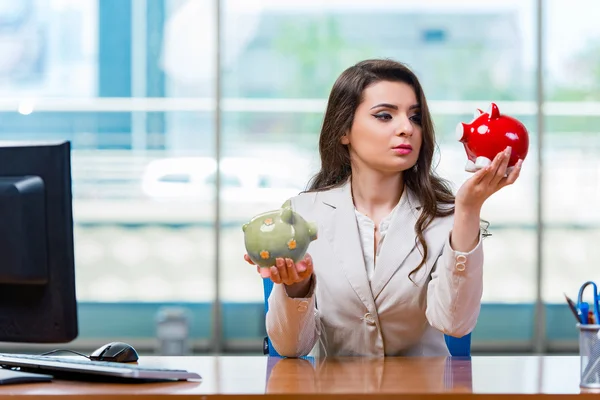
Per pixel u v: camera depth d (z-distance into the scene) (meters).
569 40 5.31
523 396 1.40
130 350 1.92
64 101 5.30
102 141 5.33
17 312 1.65
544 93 5.32
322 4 5.29
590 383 1.47
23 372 1.61
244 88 5.34
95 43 5.29
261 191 5.38
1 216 1.62
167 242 5.42
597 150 5.37
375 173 2.10
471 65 5.27
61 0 5.27
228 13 5.32
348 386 1.48
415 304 2.02
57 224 1.61
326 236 2.08
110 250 5.41
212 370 1.76
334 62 5.30
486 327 5.46
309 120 5.33
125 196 5.37
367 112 2.04
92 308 5.44
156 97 5.33
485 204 5.43
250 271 5.45
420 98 2.07
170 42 5.31
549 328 5.46
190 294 5.45
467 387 1.47
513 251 5.43
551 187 5.40
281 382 1.54
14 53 5.28
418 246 2.03
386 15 5.26
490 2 5.27
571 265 5.43
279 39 5.32
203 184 5.38
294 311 1.87
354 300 2.03
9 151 1.63
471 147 1.70
